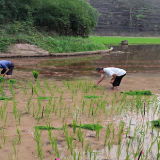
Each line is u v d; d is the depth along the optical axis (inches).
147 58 595.5
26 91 237.3
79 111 179.2
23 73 356.2
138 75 357.4
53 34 789.9
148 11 1680.6
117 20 1641.2
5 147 121.1
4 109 177.2
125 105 196.9
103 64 481.4
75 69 411.5
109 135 137.5
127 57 610.2
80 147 122.8
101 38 1290.6
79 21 866.1
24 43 630.5
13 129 143.3
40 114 170.1
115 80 252.8
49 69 406.0
